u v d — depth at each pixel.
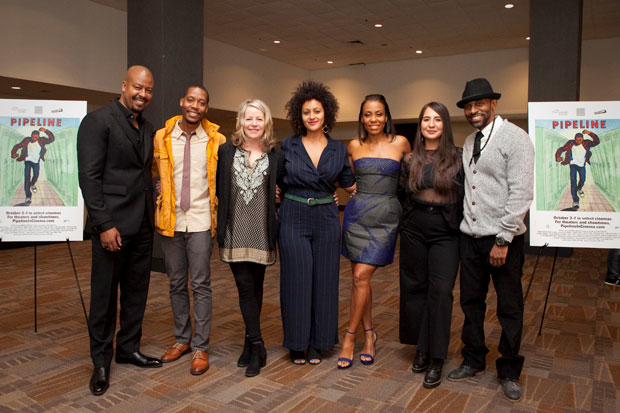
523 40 10.55
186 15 5.92
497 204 2.50
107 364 2.65
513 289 2.56
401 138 2.98
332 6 8.33
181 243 2.94
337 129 14.30
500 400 2.50
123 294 2.89
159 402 2.45
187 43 5.95
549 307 4.41
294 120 2.96
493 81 11.50
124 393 2.55
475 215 2.57
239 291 2.86
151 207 2.82
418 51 11.54
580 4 6.77
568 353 3.22
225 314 4.09
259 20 9.08
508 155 2.46
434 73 12.18
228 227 2.79
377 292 5.00
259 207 2.78
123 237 2.66
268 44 10.88
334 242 2.92
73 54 7.73
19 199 3.39
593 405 2.45
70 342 3.36
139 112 2.74
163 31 5.64
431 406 2.43
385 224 2.90
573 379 2.78
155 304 4.36
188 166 2.85
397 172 2.93
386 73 12.78
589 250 7.77
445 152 2.69
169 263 2.96
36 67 7.25
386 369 2.91
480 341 2.75
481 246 2.57
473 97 2.51
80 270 5.98
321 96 2.88
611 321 3.98
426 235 2.78
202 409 2.38
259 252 2.77
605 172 3.29
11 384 2.66
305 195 2.87
